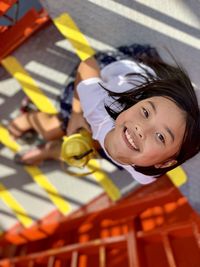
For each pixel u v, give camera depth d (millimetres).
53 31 687
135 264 605
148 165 429
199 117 426
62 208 804
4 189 796
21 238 807
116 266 676
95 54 589
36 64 706
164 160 427
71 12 573
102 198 784
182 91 423
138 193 767
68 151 530
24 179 793
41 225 798
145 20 578
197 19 576
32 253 744
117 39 587
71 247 690
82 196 796
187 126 414
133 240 653
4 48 678
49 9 572
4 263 706
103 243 678
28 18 679
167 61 579
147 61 537
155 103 415
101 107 500
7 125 749
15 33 677
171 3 571
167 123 406
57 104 710
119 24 580
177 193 741
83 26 582
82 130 553
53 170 788
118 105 474
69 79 679
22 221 809
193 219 659
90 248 683
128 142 427
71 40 588
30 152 753
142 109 419
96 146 543
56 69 711
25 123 726
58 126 691
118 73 547
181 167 623
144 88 438
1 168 783
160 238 660
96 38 589
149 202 756
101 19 578
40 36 689
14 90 726
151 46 584
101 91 520
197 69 583
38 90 713
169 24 578
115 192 772
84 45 590
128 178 771
